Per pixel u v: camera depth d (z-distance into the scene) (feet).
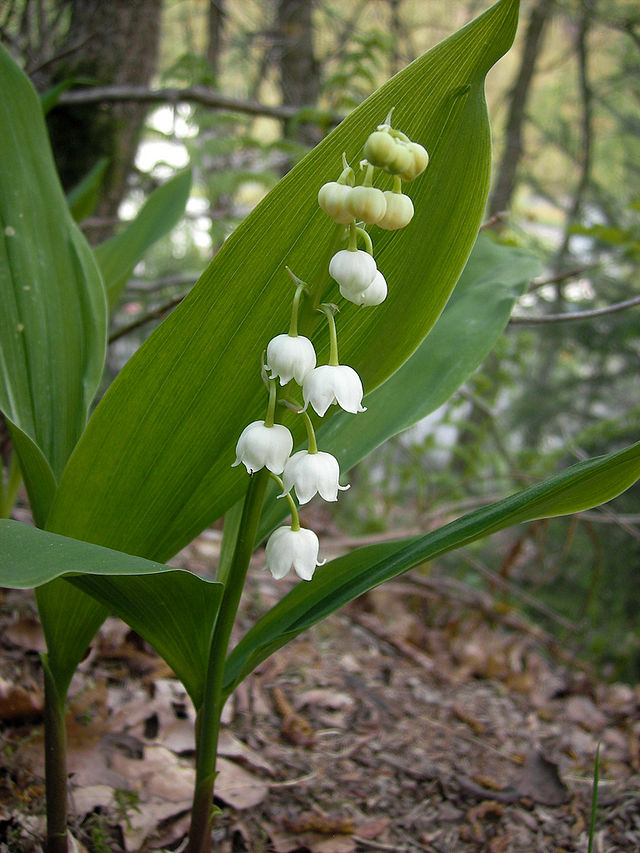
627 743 0.82
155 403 0.41
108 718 0.66
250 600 0.97
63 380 0.51
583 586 1.60
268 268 0.40
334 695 0.80
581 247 2.00
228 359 0.41
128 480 0.43
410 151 0.35
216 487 0.45
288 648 0.89
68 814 0.55
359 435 0.52
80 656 0.46
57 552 0.33
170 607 0.40
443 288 0.45
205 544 1.13
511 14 0.38
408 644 1.00
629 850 0.62
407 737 0.76
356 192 0.34
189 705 0.70
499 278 0.59
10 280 0.51
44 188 0.56
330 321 0.37
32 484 0.45
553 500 0.40
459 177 0.44
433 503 1.30
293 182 0.39
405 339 0.46
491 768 0.73
